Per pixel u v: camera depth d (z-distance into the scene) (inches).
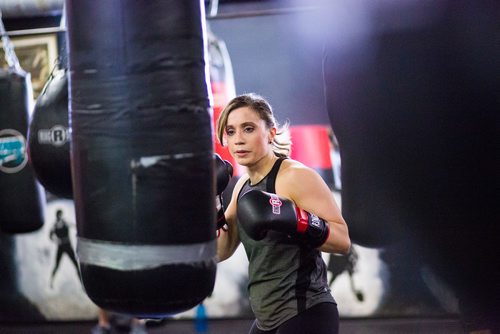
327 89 99.5
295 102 156.1
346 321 158.4
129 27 56.2
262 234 67.3
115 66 56.5
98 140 56.8
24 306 171.0
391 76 95.3
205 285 58.4
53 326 169.9
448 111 96.0
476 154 97.6
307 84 155.6
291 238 71.0
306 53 155.6
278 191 73.8
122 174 56.0
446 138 96.9
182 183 56.5
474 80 95.6
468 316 103.7
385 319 156.6
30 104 124.6
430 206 101.8
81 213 58.4
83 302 169.6
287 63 156.2
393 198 100.7
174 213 56.1
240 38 157.6
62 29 141.1
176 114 56.5
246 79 157.2
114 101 56.4
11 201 125.3
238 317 163.0
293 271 71.8
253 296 74.7
